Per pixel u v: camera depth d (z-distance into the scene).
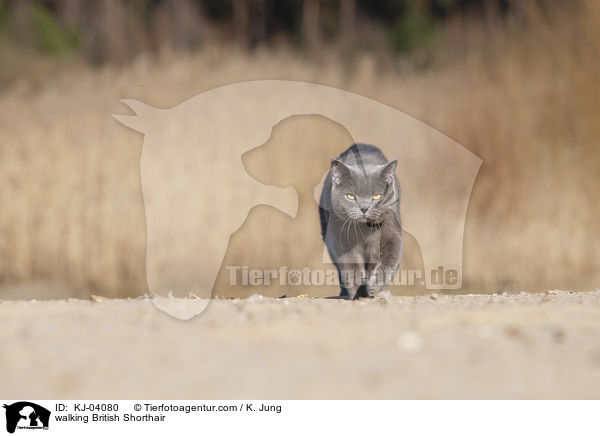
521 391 10.03
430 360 11.47
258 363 11.33
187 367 11.17
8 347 12.61
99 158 43.31
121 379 10.59
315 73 55.72
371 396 9.93
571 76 46.97
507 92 47.44
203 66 57.03
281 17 91.44
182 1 88.75
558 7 50.00
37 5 85.19
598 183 43.75
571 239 40.38
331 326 14.41
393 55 77.19
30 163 42.75
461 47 62.28
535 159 44.97
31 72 71.75
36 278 40.56
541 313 16.45
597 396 9.95
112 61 76.19
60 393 10.08
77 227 40.59
